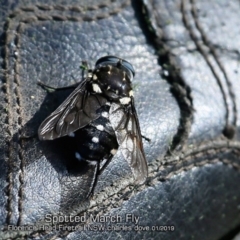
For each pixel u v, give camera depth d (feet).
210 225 0.48
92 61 0.47
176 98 0.48
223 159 0.48
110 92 0.46
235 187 0.49
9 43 0.46
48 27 0.47
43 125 0.44
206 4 0.50
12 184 0.44
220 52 0.50
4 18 0.47
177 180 0.47
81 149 0.45
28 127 0.45
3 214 0.43
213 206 0.48
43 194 0.44
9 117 0.45
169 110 0.47
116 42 0.48
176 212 0.47
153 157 0.46
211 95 0.49
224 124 0.48
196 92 0.48
